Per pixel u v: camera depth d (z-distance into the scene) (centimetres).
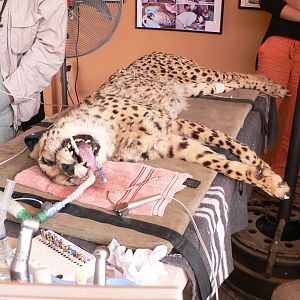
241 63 348
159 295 46
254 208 246
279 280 210
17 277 69
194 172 155
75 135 150
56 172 143
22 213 121
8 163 167
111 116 178
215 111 222
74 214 126
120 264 103
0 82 214
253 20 332
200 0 339
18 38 210
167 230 117
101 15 230
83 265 102
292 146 213
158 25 359
